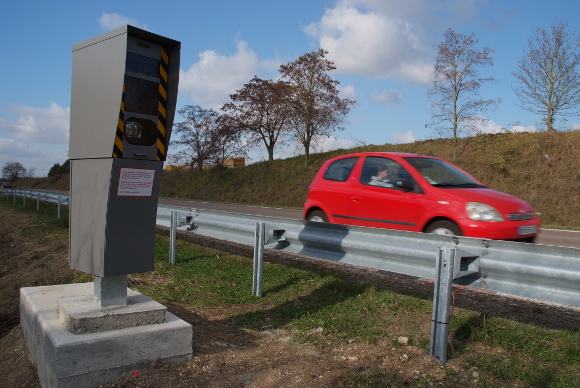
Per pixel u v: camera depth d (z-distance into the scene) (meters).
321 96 31.89
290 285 6.33
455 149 25.38
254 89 38.19
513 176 22.08
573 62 23.00
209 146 40.12
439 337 3.82
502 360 3.79
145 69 3.70
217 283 6.46
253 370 3.74
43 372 3.78
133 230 3.80
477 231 5.84
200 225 7.63
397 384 3.44
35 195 22.69
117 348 3.53
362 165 7.53
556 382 3.39
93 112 3.80
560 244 11.66
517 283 3.88
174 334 3.80
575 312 5.14
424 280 6.66
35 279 7.96
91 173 3.84
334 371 3.67
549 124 23.94
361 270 7.33
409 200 6.55
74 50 4.09
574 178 20.17
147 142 3.78
